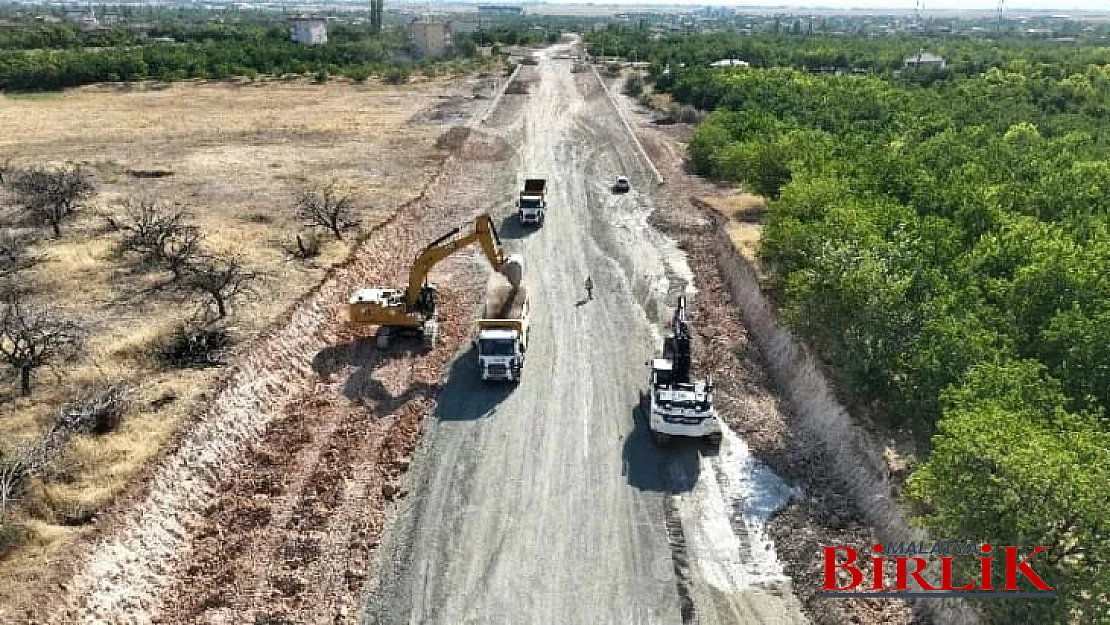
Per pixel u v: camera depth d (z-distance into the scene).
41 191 44.09
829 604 20.45
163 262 38.16
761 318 35.91
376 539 22.64
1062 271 26.11
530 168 63.88
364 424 28.25
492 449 26.91
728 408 29.66
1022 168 46.09
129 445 23.69
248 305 34.16
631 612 20.25
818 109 69.56
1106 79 87.56
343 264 40.22
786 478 25.81
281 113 83.12
